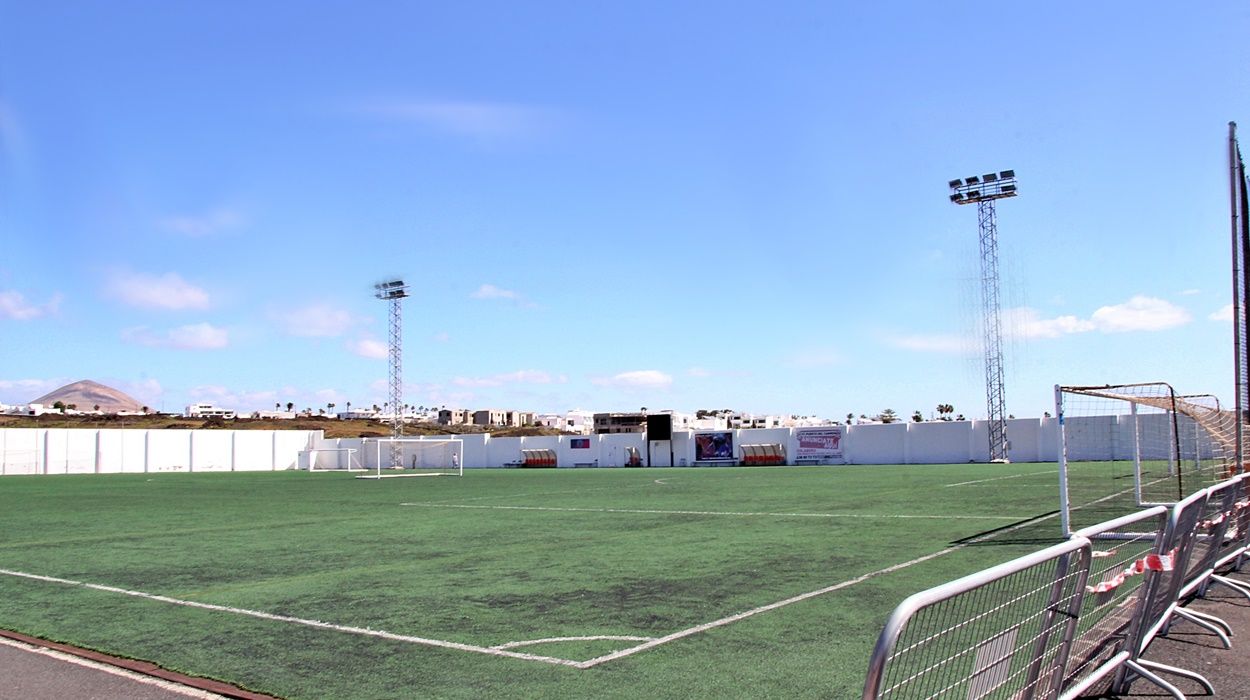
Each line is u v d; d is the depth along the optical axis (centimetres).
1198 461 2566
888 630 312
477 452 6788
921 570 1021
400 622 788
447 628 760
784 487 2809
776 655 648
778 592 896
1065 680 488
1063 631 461
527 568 1097
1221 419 1806
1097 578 521
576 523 1697
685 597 878
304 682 603
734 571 1036
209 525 1784
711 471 4606
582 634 727
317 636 738
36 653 699
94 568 1166
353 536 1524
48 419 10506
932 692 367
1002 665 409
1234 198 1312
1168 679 602
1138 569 560
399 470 6084
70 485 3891
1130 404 1789
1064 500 1305
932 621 366
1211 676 604
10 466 5650
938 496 2205
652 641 697
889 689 342
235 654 682
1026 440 4872
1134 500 1900
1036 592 432
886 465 4978
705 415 11994
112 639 741
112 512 2178
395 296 6694
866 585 929
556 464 6481
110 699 575
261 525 1772
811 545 1264
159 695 582
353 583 1007
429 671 623
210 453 6638
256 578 1059
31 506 2425
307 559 1225
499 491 2970
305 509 2219
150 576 1088
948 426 5141
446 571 1086
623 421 7775
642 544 1320
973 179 5047
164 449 6406
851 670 605
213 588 990
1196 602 829
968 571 1011
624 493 2689
